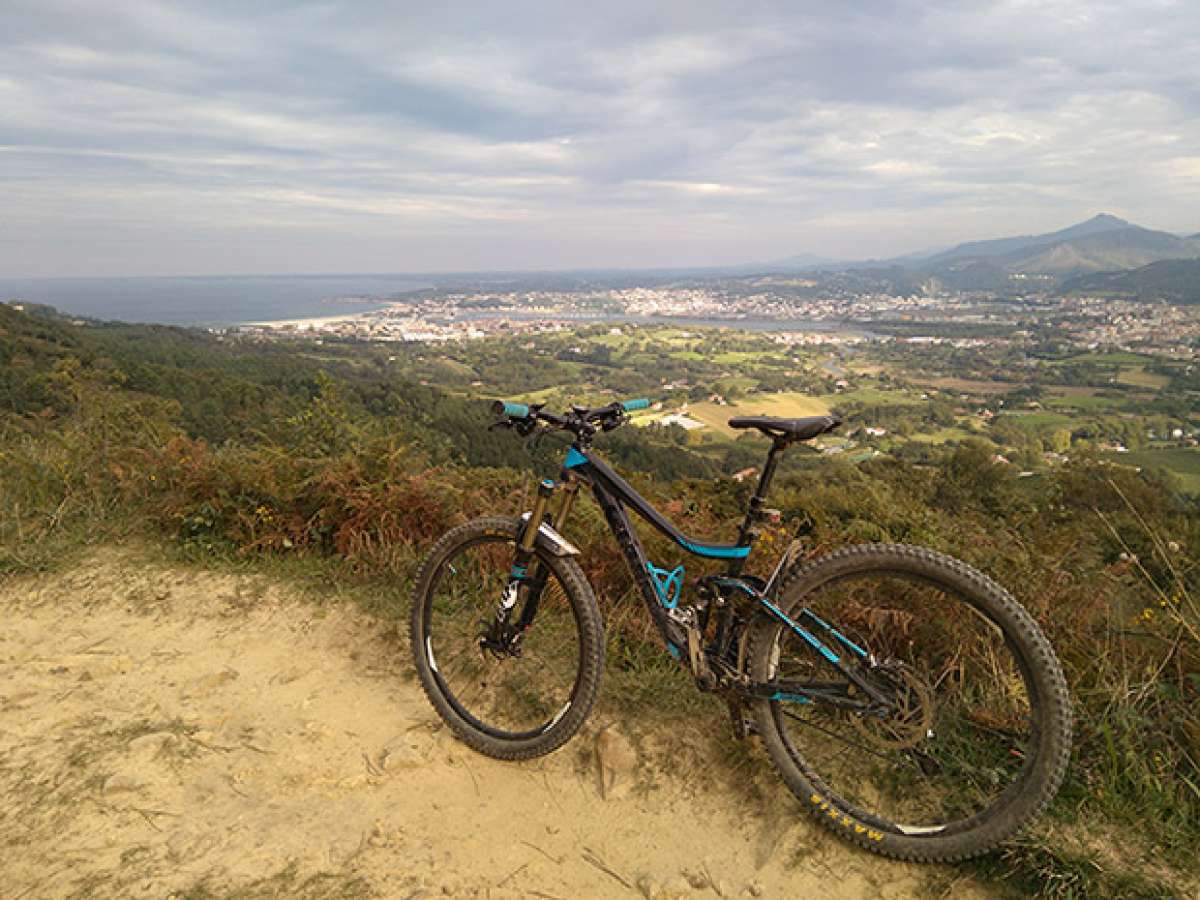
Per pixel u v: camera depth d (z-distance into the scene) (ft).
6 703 7.74
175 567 11.25
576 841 5.78
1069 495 15.43
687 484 12.03
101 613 10.08
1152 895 4.80
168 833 5.76
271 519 11.70
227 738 7.16
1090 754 6.08
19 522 12.25
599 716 7.24
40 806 6.04
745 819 5.95
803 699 5.75
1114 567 8.79
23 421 17.21
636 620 8.62
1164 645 7.16
